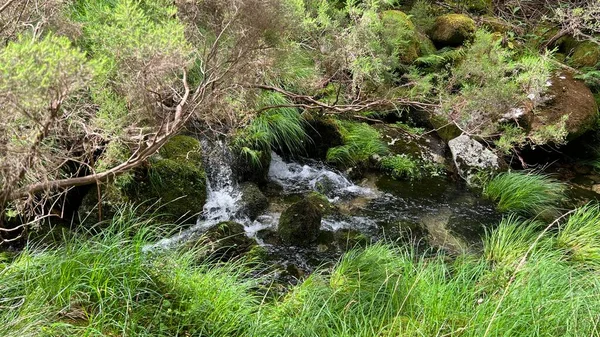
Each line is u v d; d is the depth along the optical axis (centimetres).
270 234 490
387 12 735
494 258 468
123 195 449
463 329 310
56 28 314
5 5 262
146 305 310
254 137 554
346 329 316
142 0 337
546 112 673
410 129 704
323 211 541
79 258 319
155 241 434
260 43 335
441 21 809
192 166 496
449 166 655
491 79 464
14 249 398
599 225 501
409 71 645
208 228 480
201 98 315
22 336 259
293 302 355
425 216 559
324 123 627
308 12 423
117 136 272
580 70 780
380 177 628
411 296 355
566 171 686
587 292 348
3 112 193
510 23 906
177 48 274
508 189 591
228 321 315
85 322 291
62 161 295
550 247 460
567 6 875
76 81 201
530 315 323
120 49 272
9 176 210
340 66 436
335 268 443
